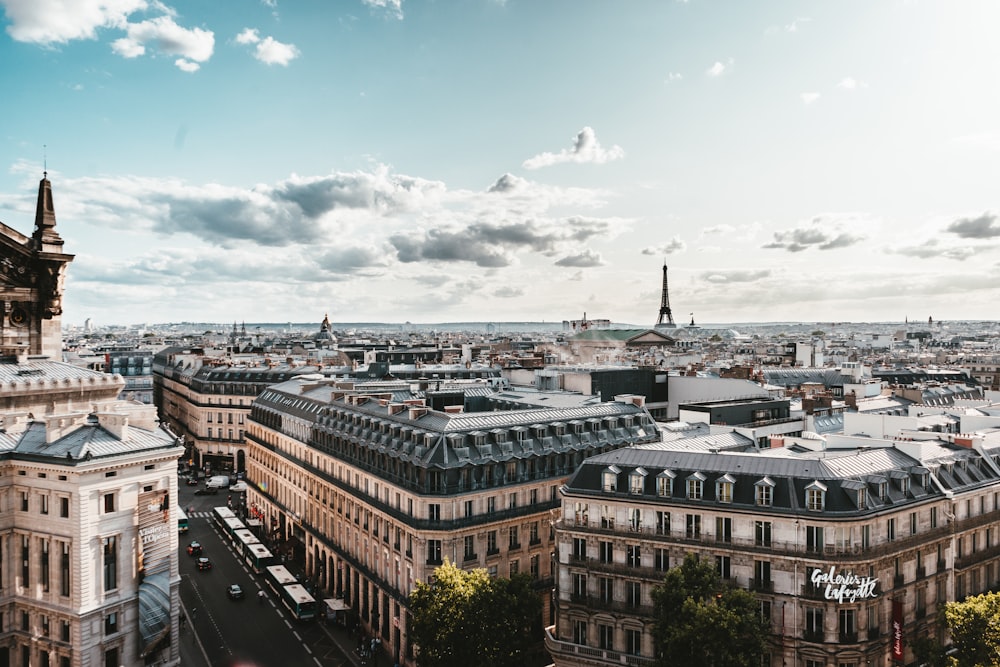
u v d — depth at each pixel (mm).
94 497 106625
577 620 118250
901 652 102750
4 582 109188
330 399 196375
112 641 107875
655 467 116375
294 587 162875
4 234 138000
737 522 107250
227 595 168250
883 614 103688
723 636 93500
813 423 178375
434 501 133875
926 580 109812
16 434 114250
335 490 171375
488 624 111750
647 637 111062
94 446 108125
